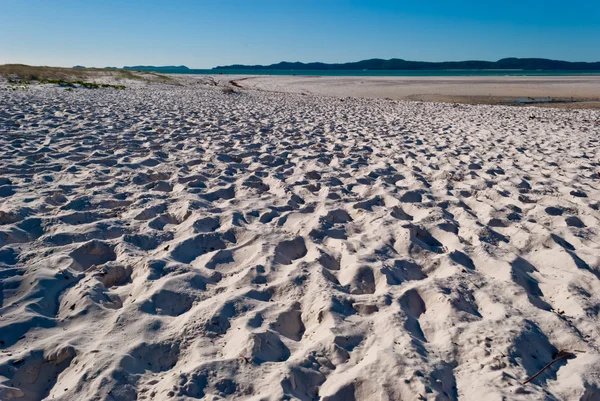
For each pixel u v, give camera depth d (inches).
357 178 244.7
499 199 216.4
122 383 85.4
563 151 350.9
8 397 80.6
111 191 198.7
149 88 962.1
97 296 113.9
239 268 136.6
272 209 187.9
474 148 355.3
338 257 145.9
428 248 157.2
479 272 139.9
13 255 131.3
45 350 93.6
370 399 85.7
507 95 1200.2
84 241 145.9
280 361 95.6
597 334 106.8
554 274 139.8
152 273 126.3
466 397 86.7
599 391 88.0
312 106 716.7
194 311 109.3
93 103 519.2
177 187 211.0
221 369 89.5
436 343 103.2
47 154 251.8
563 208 203.3
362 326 107.6
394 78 2390.5
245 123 435.8
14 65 1104.2
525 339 102.3
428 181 253.6
